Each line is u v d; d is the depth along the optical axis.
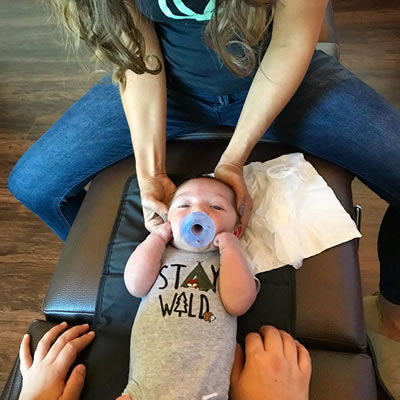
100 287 0.91
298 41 0.87
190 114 1.08
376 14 1.90
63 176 1.09
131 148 1.06
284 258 0.88
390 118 0.98
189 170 1.04
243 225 0.91
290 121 1.00
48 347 0.84
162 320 0.77
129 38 0.86
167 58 1.00
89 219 1.02
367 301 1.26
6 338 1.37
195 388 0.71
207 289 0.79
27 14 2.19
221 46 0.82
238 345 0.80
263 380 0.73
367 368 0.82
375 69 1.74
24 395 0.77
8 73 1.98
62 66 1.96
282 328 0.84
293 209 0.93
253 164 1.01
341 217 0.92
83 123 1.07
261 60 0.95
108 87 1.08
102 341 0.85
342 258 0.89
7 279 1.48
